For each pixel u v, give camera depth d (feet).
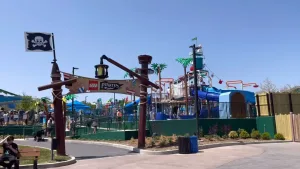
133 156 53.67
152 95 104.47
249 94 96.89
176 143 63.98
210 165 41.63
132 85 63.52
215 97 94.38
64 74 55.83
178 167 40.65
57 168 42.34
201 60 110.22
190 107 103.14
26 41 52.85
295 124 79.92
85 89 58.08
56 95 53.83
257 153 54.39
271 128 85.81
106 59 59.57
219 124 81.92
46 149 61.41
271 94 89.97
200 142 68.28
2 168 38.63
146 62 64.90
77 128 102.12
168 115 92.27
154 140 66.28
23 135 98.07
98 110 120.98
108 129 92.12
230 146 67.00
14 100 97.25
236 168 38.52
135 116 82.84
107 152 60.44
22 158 40.34
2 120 107.04
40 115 118.32
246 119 88.22
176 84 116.88
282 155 51.16
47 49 54.24
